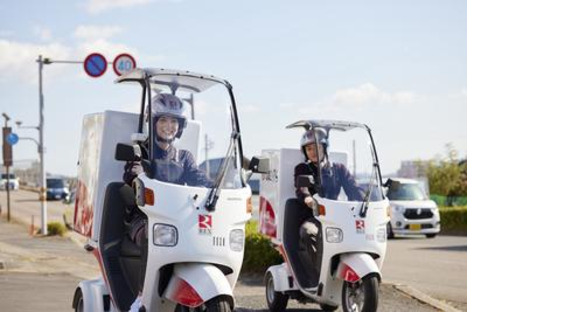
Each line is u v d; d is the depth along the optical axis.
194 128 6.89
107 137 7.51
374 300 8.05
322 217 8.55
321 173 8.79
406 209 24.77
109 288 7.17
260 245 13.10
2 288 11.21
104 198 7.40
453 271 14.70
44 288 11.34
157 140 6.70
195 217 6.32
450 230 30.17
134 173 7.30
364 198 8.62
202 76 6.97
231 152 6.72
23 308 9.35
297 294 9.23
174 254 6.24
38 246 21.20
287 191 9.45
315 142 8.88
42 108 25.77
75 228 8.05
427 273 14.37
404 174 48.12
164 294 6.51
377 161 8.89
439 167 46.75
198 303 6.12
